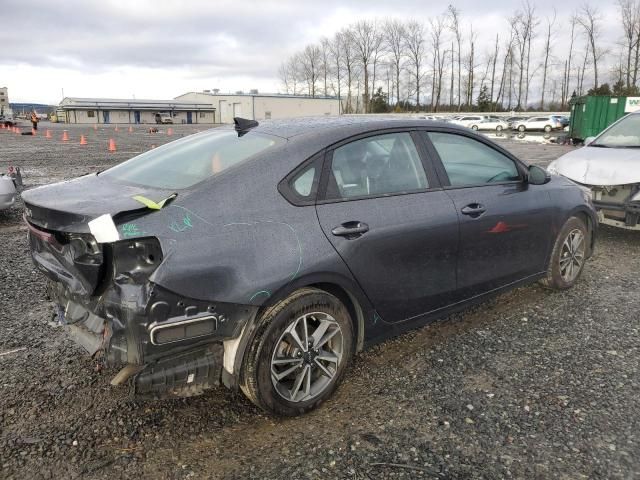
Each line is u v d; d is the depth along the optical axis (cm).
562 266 474
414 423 292
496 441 275
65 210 257
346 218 307
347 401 315
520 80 7588
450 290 368
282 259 277
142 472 254
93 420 294
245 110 8650
